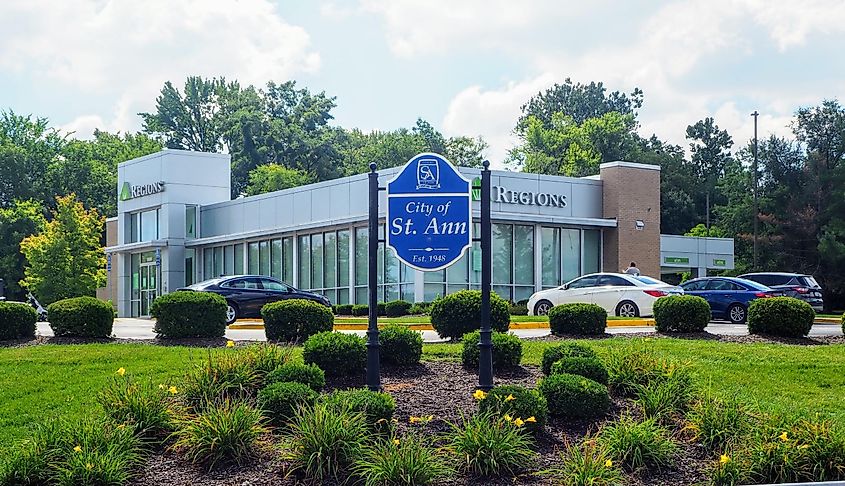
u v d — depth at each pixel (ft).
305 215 116.47
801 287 97.19
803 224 175.52
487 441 28.99
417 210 36.81
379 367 36.29
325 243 113.50
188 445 29.94
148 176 138.00
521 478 28.66
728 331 70.33
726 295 89.04
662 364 37.14
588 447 29.71
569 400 33.04
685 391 34.65
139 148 264.93
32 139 228.22
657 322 60.18
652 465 30.09
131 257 143.95
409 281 102.22
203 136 286.87
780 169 184.65
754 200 168.25
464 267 104.58
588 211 116.37
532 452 29.68
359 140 289.94
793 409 35.73
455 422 32.07
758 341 56.34
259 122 255.29
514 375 39.65
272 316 51.16
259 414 30.48
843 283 168.76
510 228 109.09
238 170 251.19
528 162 238.07
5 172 215.92
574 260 114.42
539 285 110.52
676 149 304.91
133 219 143.74
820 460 29.63
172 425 30.94
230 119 259.80
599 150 258.16
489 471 28.76
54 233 142.41
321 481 28.04
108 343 53.47
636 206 116.98
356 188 108.58
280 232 116.88
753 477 29.27
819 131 186.29
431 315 53.52
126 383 34.17
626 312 84.79
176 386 35.12
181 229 133.90
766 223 179.83
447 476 28.43
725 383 42.39
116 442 29.01
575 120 325.42
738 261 187.21
